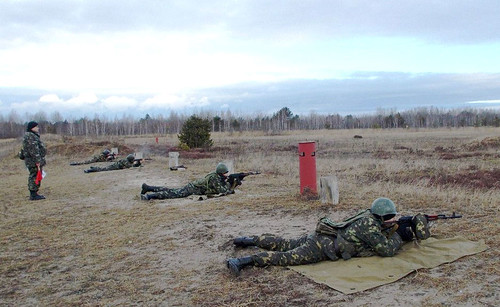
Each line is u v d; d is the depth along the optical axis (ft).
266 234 21.08
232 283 17.42
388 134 159.43
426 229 19.57
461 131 168.45
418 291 15.35
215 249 22.52
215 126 241.55
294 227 25.82
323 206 30.66
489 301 14.24
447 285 15.58
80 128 266.16
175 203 35.81
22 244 25.80
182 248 23.11
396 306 14.33
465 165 55.52
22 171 74.28
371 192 35.40
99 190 46.26
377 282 16.21
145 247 23.72
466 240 20.24
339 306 14.65
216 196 37.37
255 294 16.19
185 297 16.57
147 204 36.19
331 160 66.49
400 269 17.12
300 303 15.16
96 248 24.08
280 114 308.19
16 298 17.74
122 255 22.47
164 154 94.43
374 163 60.44
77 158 93.20
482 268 17.03
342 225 18.75
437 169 51.70
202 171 58.29
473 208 27.37
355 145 104.99
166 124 301.43
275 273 18.02
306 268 18.08
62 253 23.53
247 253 21.33
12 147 118.83
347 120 341.21
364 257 18.48
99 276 19.70
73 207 36.91
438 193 32.63
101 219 31.42
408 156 73.97
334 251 18.37
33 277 20.11
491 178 43.01
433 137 128.77
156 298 16.71
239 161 67.87
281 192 38.47
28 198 42.65
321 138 142.92
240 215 29.76
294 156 79.61
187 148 99.60
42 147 42.16
